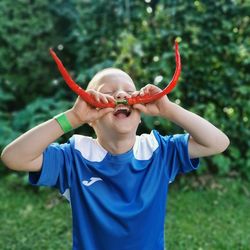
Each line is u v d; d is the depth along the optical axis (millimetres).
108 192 1646
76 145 1699
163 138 1767
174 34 4086
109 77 1659
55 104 4363
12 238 3186
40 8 5066
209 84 4109
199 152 1714
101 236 1647
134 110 1610
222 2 4145
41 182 1630
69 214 3559
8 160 1543
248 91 4059
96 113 1561
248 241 3059
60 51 5043
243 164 4109
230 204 3670
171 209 3584
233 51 4059
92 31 4633
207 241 3072
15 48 4977
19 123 4387
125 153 1655
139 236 1656
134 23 4367
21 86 5039
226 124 4090
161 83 3939
